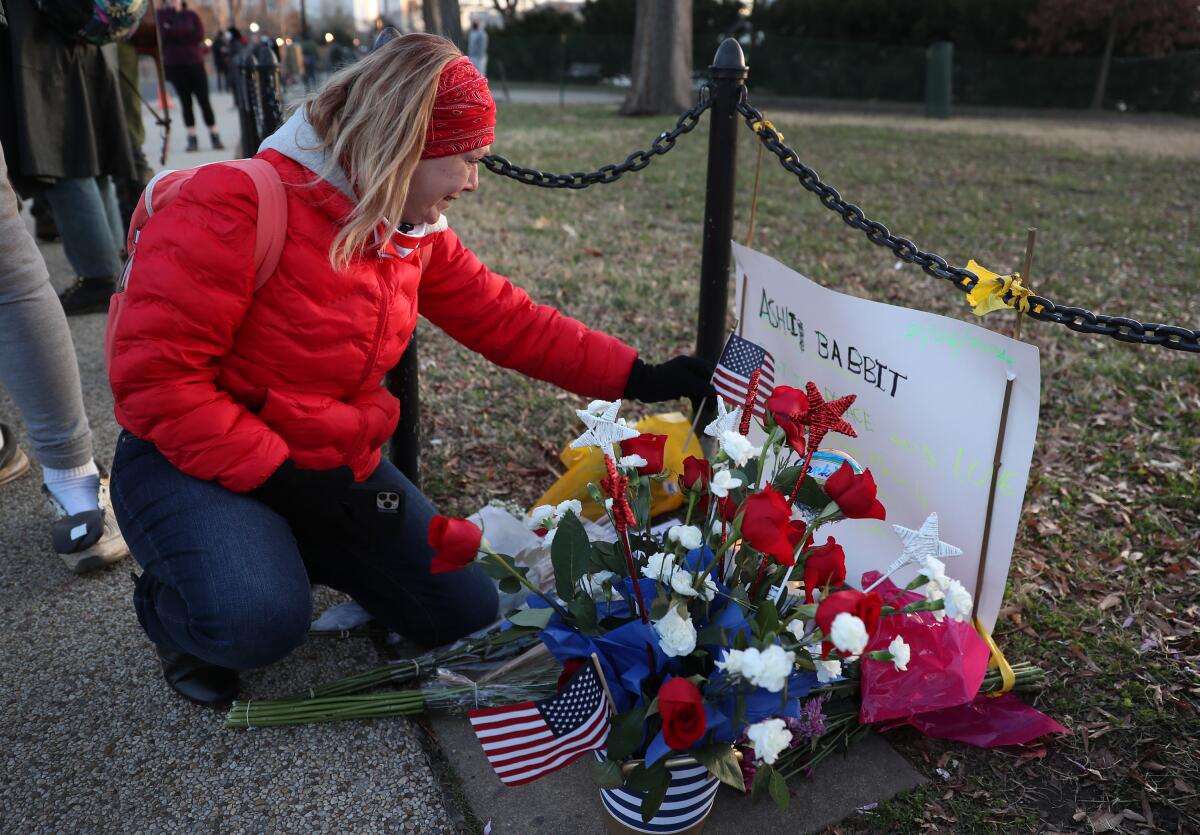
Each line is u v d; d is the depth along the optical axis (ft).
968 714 7.02
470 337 7.75
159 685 7.33
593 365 7.66
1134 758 6.73
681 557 5.32
